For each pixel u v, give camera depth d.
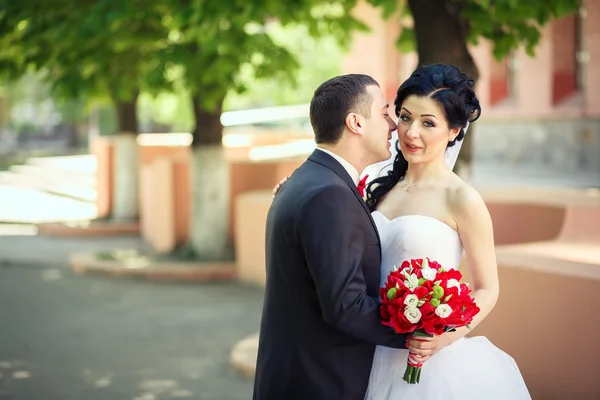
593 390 4.21
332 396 2.74
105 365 6.61
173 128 37.41
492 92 21.48
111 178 16.27
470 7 5.97
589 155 18.78
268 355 2.82
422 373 2.98
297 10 7.07
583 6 18.44
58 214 18.50
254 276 10.04
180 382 6.14
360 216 2.69
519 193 7.88
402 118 2.97
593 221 6.69
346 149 2.78
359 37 23.53
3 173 29.45
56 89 10.41
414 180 3.08
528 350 4.52
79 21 8.71
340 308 2.60
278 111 27.55
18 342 7.38
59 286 10.17
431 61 6.00
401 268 2.68
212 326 7.97
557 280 4.36
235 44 8.84
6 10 8.99
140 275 10.62
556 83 19.66
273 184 11.59
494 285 2.92
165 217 12.44
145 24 9.23
